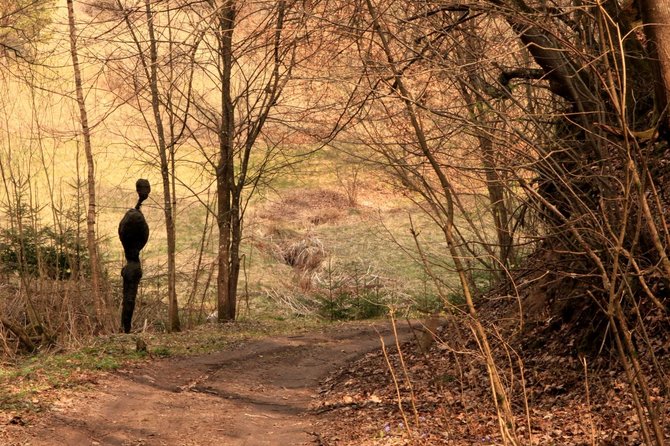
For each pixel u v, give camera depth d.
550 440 8.14
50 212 28.48
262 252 28.83
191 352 15.26
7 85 22.22
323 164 29.52
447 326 14.34
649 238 8.84
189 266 27.38
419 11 8.85
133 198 31.70
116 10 13.20
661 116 7.27
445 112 7.64
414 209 31.27
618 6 9.52
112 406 10.83
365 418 10.23
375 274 25.91
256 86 20.86
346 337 17.84
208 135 21.47
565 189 9.05
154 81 17.89
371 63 7.65
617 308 5.72
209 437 9.62
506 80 10.38
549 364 10.53
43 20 19.19
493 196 13.65
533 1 9.19
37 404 10.37
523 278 12.84
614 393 9.04
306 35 8.77
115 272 24.44
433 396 10.87
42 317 17.41
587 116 9.09
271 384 13.37
